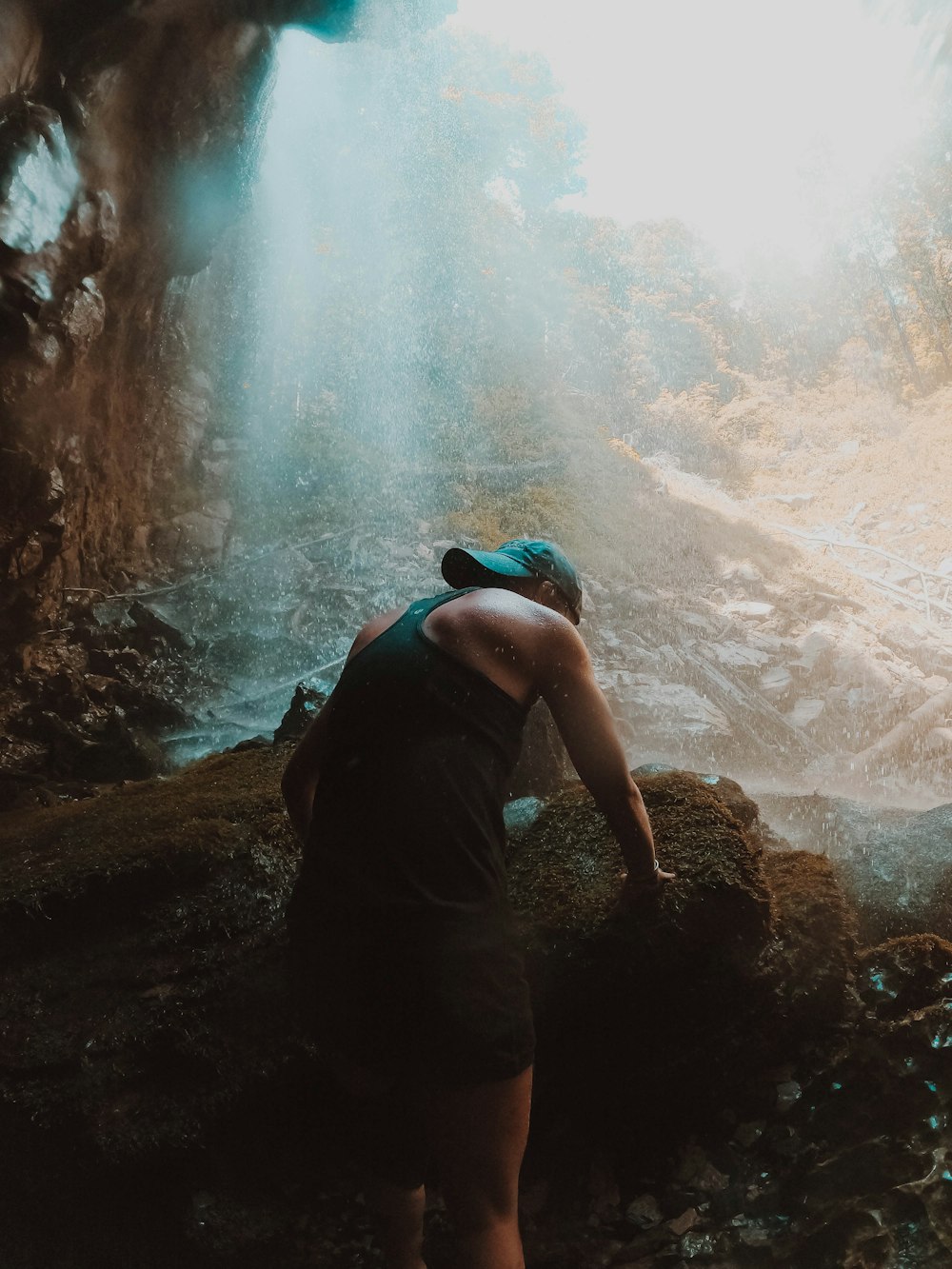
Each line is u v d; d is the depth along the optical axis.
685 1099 2.21
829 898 2.37
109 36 6.26
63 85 6.20
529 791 2.94
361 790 1.68
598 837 2.34
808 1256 1.99
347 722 1.76
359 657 1.83
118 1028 2.17
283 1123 2.12
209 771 3.28
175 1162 2.05
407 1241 1.89
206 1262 2.02
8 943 2.36
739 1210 2.09
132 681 6.91
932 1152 2.10
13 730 5.84
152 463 9.51
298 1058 2.09
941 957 2.35
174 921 2.37
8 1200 2.09
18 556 6.25
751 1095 2.23
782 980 2.22
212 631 8.12
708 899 2.12
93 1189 2.06
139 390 8.83
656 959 2.10
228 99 7.42
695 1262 1.99
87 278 6.28
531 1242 2.06
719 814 2.30
